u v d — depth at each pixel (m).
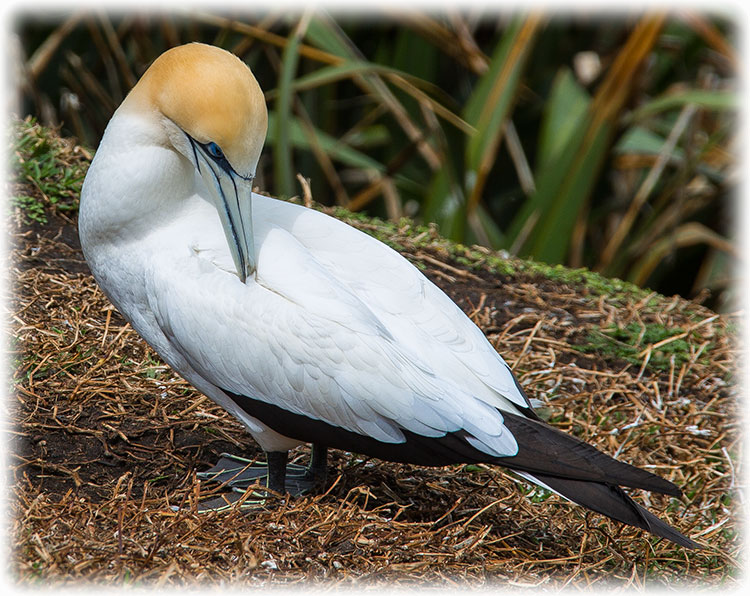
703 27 17.98
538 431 8.43
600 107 17.59
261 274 8.64
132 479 8.98
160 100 8.75
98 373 10.69
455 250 14.82
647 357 12.72
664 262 21.00
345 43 19.36
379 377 8.42
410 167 21.59
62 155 14.17
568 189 18.00
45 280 11.82
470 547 8.81
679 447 11.48
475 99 18.28
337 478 9.56
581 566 8.85
